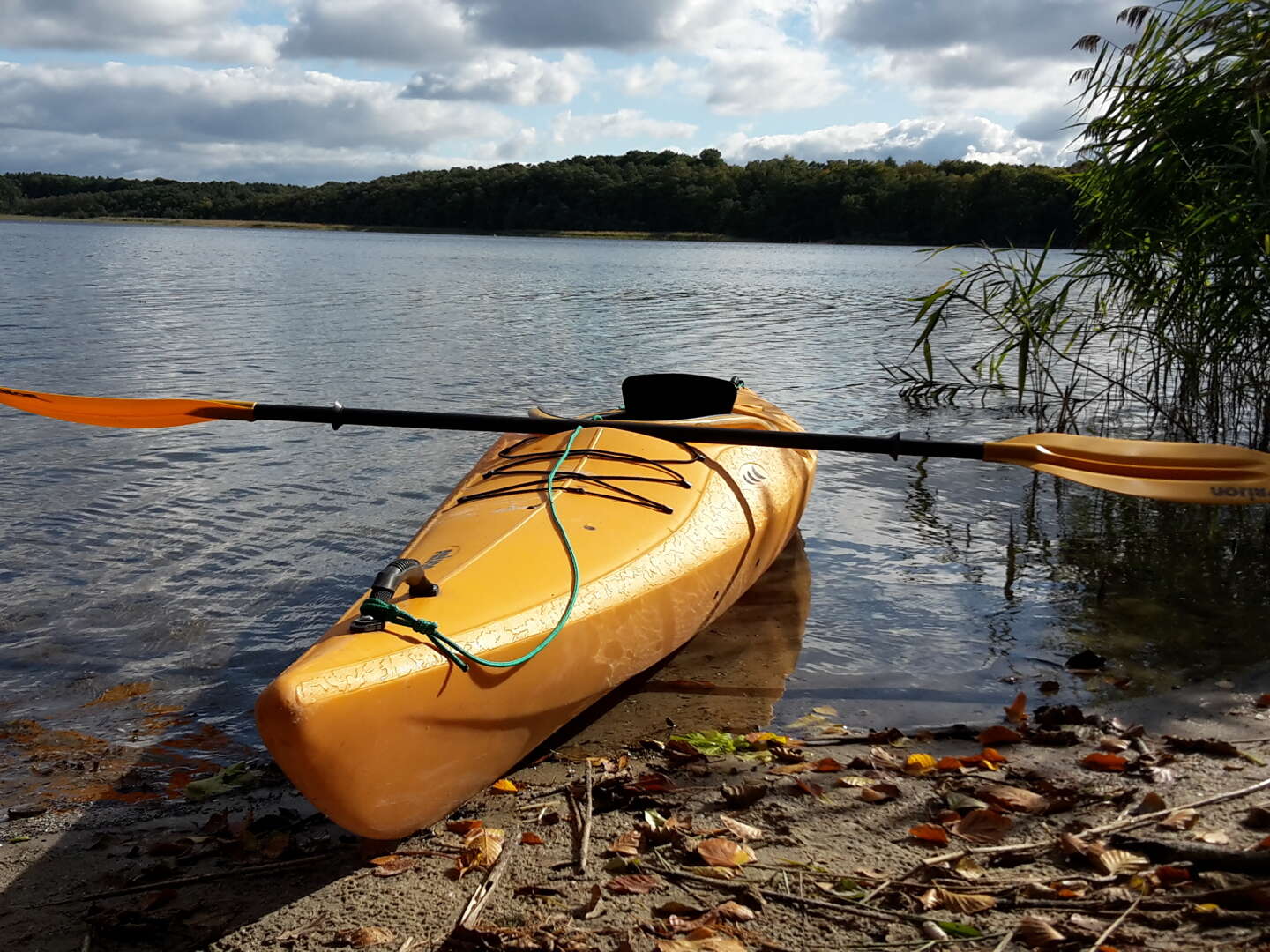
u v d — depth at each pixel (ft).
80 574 16.40
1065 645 13.71
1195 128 19.02
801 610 15.20
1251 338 19.88
